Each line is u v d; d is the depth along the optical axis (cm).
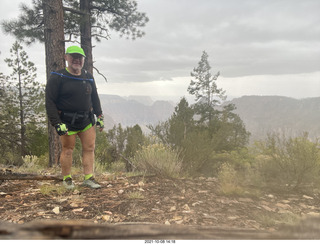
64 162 370
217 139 690
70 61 351
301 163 387
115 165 881
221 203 291
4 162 941
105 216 247
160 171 493
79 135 390
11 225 58
